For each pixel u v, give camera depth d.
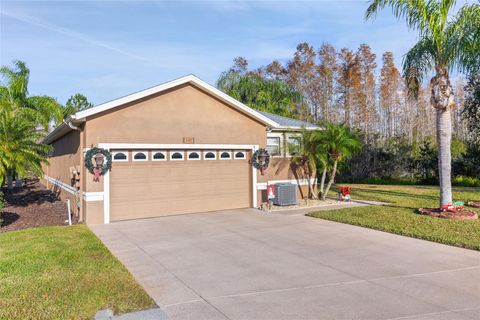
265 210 13.90
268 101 36.34
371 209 13.14
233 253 7.95
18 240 9.17
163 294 5.59
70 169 14.16
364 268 6.73
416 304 5.04
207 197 13.76
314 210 13.69
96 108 11.43
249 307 5.04
